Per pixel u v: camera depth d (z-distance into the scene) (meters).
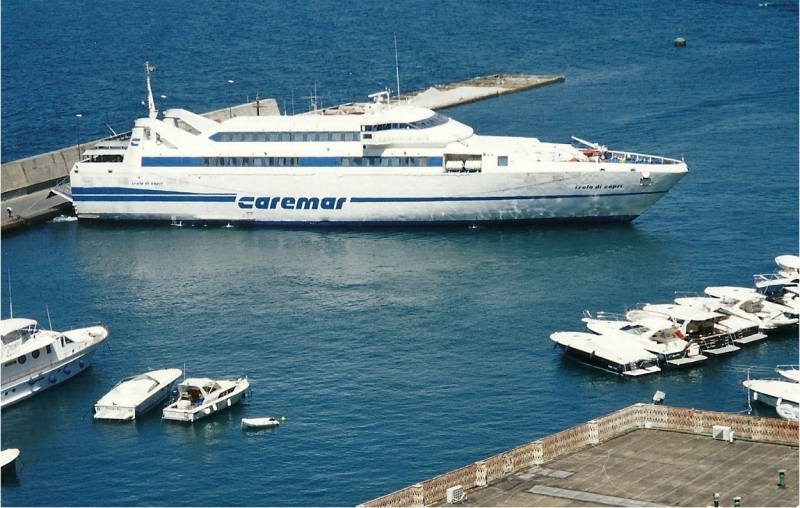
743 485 88.38
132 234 173.88
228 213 174.88
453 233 168.88
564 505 86.31
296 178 171.00
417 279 150.00
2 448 110.50
